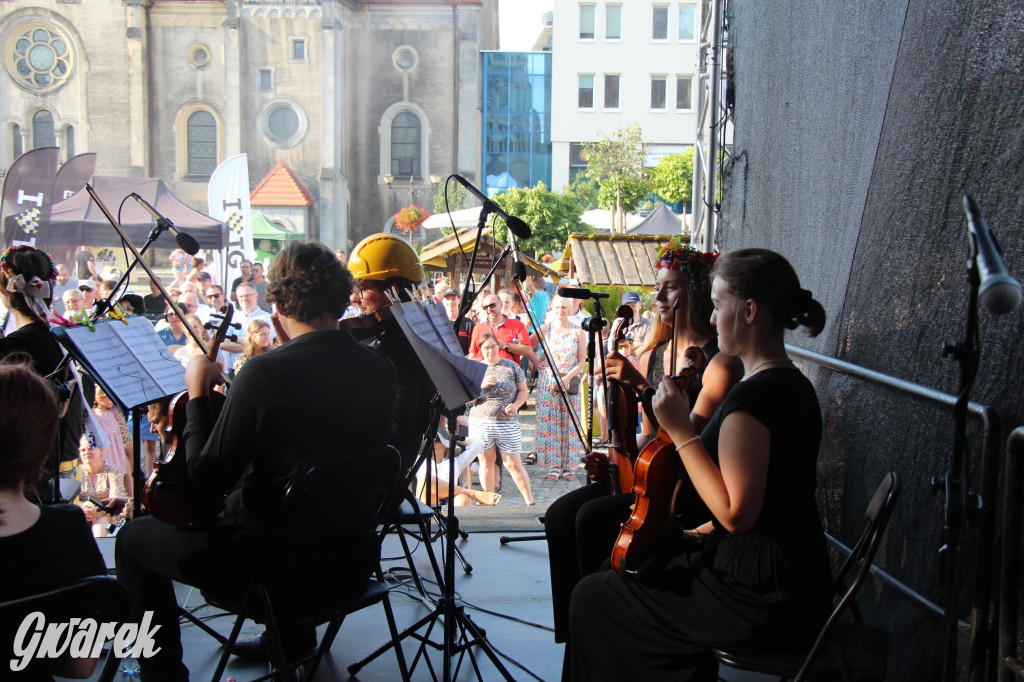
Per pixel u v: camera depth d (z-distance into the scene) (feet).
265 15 98.53
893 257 8.55
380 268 9.98
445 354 8.25
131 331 9.42
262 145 99.71
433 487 16.79
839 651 5.69
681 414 6.14
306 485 6.68
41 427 5.33
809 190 11.27
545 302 36.01
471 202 84.12
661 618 6.44
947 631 5.53
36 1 98.27
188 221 37.58
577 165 115.14
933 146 7.92
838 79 10.29
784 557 6.10
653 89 114.21
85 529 5.69
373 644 9.82
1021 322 6.50
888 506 5.82
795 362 11.50
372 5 104.73
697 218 21.38
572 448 24.16
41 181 29.71
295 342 7.16
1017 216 6.67
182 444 7.48
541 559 12.57
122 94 99.76
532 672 9.04
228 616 10.51
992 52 7.11
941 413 7.45
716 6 17.72
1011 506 6.11
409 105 105.70
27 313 10.50
